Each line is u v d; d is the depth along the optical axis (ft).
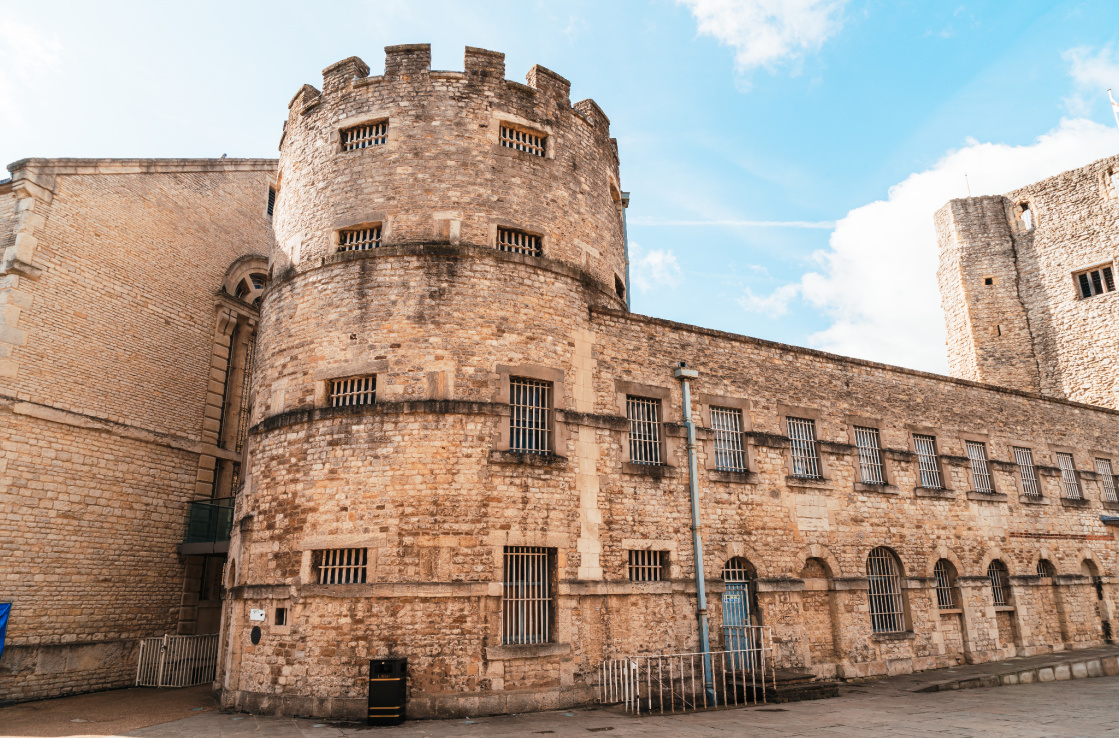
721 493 57.36
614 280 62.49
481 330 50.37
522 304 52.24
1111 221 103.71
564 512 49.32
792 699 49.60
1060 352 106.73
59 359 59.31
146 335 67.62
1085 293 106.42
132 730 40.55
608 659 48.49
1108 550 84.38
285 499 48.57
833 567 60.95
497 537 46.44
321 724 40.73
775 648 56.08
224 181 78.84
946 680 56.34
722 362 61.21
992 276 115.24
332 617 44.34
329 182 55.47
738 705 47.73
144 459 66.08
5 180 58.95
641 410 56.44
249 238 81.71
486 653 44.19
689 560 53.93
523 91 58.18
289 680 44.27
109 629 60.59
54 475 57.98
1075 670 65.05
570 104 61.36
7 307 55.83
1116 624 81.41
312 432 48.91
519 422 50.31
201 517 70.59
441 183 53.62
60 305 59.93
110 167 65.41
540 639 46.75
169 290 70.69
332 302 51.75
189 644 63.31
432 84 56.03
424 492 46.09
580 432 51.85
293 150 59.67
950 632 67.10
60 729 41.57
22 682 53.21
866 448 68.08
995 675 58.44
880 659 60.85
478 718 42.22
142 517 65.05
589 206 60.08
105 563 61.11
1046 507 80.07
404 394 48.29
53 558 57.06
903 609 64.80
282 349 53.16
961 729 37.37
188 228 73.61
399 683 41.24
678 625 51.96
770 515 59.21
